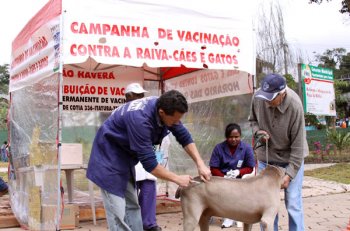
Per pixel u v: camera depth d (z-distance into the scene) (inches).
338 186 414.9
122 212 146.9
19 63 290.4
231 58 253.9
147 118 137.4
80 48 217.3
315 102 703.1
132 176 153.6
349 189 398.3
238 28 257.9
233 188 154.5
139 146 137.3
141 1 233.8
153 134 140.7
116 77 333.1
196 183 156.8
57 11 218.2
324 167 625.6
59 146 209.8
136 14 232.2
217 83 290.2
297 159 174.2
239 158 236.7
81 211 264.5
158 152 277.3
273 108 175.5
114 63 224.2
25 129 267.7
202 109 303.9
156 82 351.6
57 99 212.4
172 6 241.1
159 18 237.8
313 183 437.7
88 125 323.9
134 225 155.6
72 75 316.8
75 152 253.6
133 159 150.9
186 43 242.7
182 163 314.0
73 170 284.5
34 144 243.0
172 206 297.7
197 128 306.8
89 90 323.3
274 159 183.3
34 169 239.0
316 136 944.9
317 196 364.2
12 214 282.7
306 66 689.6
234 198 153.8
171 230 243.4
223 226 242.4
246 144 240.5
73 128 318.0
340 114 1521.9
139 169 226.8
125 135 143.5
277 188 158.7
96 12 222.7
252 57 261.1
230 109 279.4
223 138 285.0
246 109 266.1
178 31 241.4
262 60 897.5
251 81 261.3
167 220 270.7
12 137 306.0
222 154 238.4
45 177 223.5
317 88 710.5
